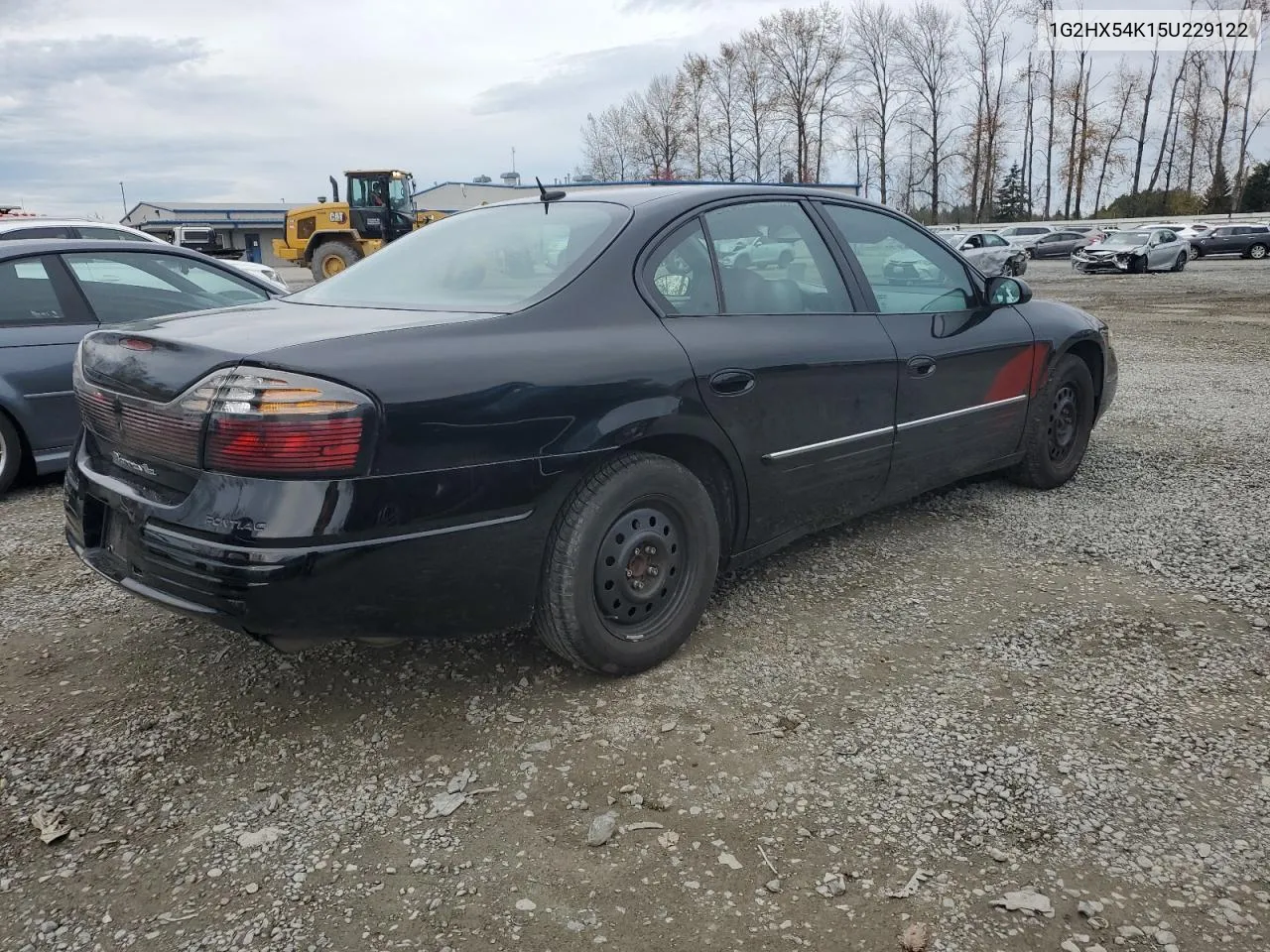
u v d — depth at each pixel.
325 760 2.57
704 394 2.95
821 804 2.34
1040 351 4.48
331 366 2.29
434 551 2.44
